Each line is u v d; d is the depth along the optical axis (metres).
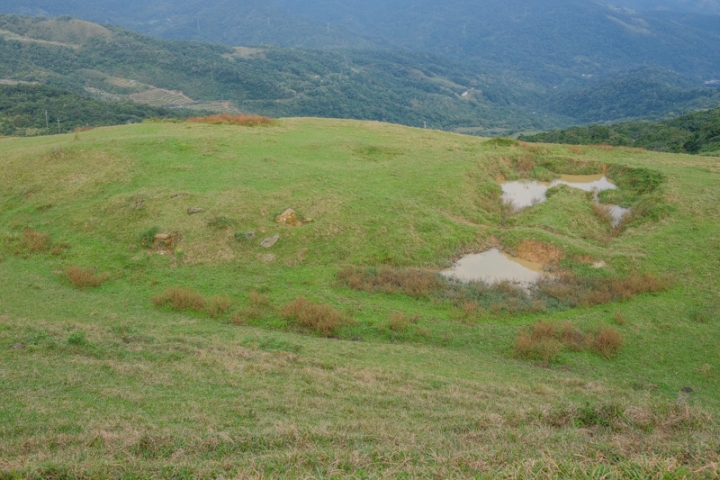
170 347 13.74
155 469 7.00
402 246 22.30
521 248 23.11
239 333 15.77
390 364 14.10
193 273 19.86
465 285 20.00
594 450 7.02
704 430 8.56
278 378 12.27
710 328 16.94
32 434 8.46
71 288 18.73
